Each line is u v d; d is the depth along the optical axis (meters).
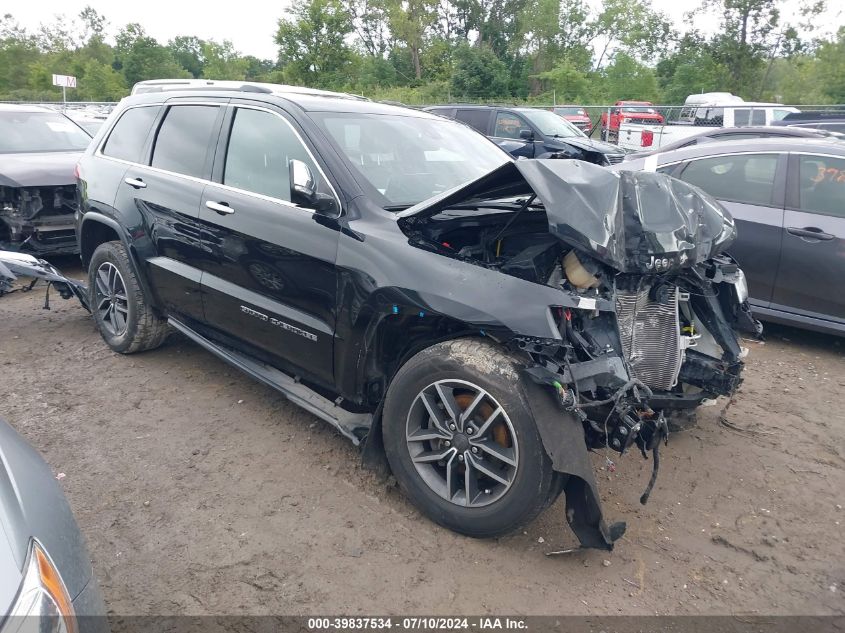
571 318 2.78
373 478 3.58
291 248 3.55
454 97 40.62
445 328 3.17
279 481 3.54
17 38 56.84
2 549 1.62
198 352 5.29
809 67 43.09
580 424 2.81
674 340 3.34
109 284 5.14
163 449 3.84
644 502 2.94
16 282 7.33
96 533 3.10
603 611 2.71
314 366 3.61
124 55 59.59
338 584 2.81
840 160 5.48
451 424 3.05
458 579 2.86
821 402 4.74
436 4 52.16
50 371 4.88
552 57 54.81
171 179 4.44
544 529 3.20
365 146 3.80
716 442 4.11
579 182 2.96
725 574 2.95
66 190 7.52
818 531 3.26
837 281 5.40
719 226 3.34
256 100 4.10
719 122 19.19
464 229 3.32
